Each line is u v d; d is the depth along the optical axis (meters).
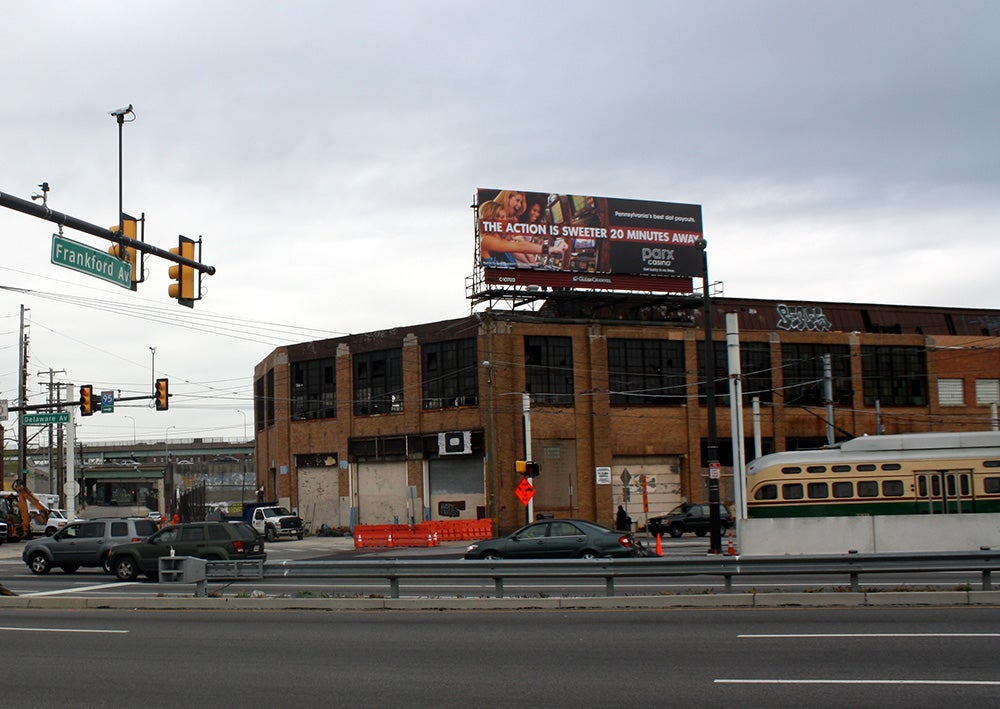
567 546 25.58
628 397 51.88
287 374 58.12
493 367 49.38
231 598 17.89
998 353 59.38
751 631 13.40
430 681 10.55
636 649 12.20
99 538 29.80
